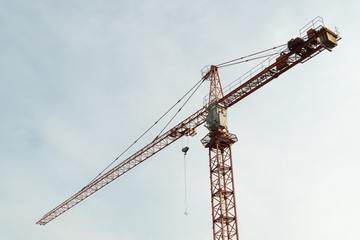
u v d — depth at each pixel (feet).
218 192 275.59
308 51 253.65
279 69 269.64
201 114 318.86
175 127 337.72
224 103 306.76
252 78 282.56
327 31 236.84
